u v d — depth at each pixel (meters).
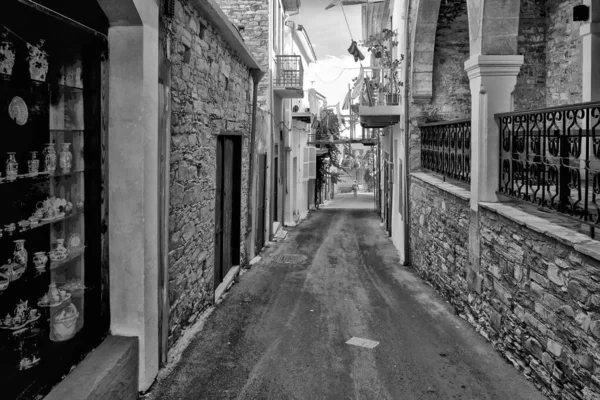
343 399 3.94
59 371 3.09
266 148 11.74
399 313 6.28
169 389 3.98
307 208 21.03
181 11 4.62
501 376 4.38
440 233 7.35
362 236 13.56
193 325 5.48
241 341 5.11
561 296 3.74
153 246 3.90
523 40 8.24
